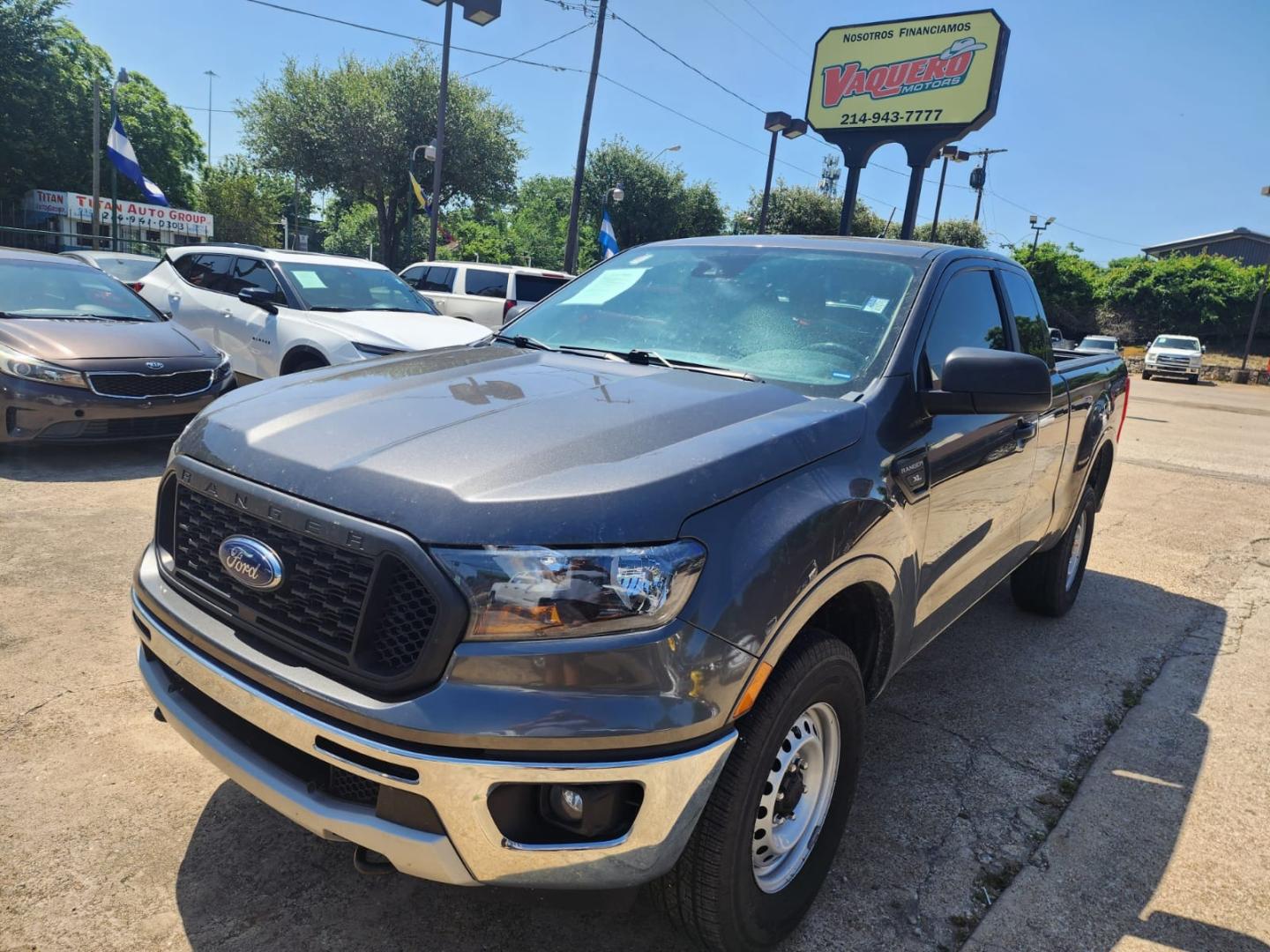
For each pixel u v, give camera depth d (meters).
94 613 3.89
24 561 4.45
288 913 2.28
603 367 2.74
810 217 40.78
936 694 3.93
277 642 1.90
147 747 2.95
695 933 2.04
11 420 6.07
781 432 2.16
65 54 39.34
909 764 3.30
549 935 2.28
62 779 2.74
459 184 33.25
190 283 9.34
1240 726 3.75
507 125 33.88
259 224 49.19
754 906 2.07
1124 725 3.72
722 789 1.90
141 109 44.19
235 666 1.93
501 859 1.73
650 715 1.70
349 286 8.90
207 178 52.62
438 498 1.77
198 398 6.75
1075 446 4.27
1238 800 3.16
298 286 8.48
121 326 6.93
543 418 2.13
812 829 2.33
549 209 51.97
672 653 1.73
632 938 2.29
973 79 16.75
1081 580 5.18
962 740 3.52
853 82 18.12
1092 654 4.51
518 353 2.96
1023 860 2.75
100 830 2.53
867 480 2.29
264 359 8.18
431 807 1.69
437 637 1.68
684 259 3.42
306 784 1.87
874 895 2.54
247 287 8.73
